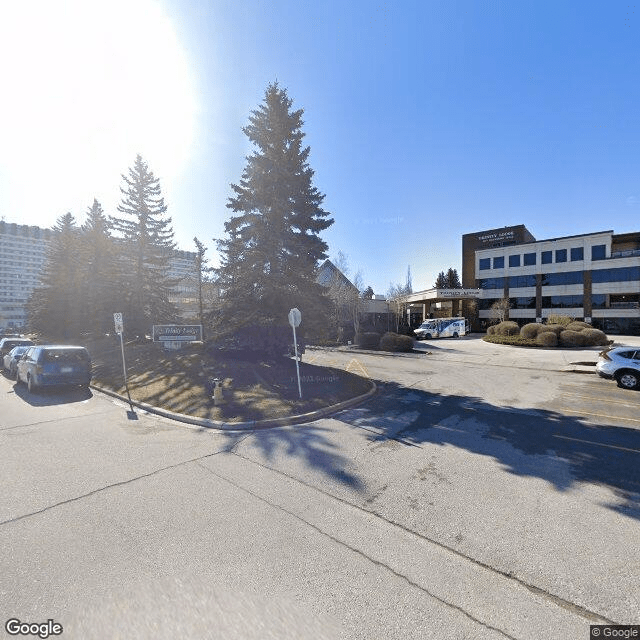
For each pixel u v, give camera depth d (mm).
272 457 5898
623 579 3039
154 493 4609
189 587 2932
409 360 19969
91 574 3084
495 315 45031
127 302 25828
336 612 2684
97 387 12484
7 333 55094
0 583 2967
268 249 13898
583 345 26234
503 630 2527
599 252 42781
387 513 4133
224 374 12375
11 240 83250
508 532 3742
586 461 5652
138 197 26688
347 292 33844
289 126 14664
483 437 6906
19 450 6242
